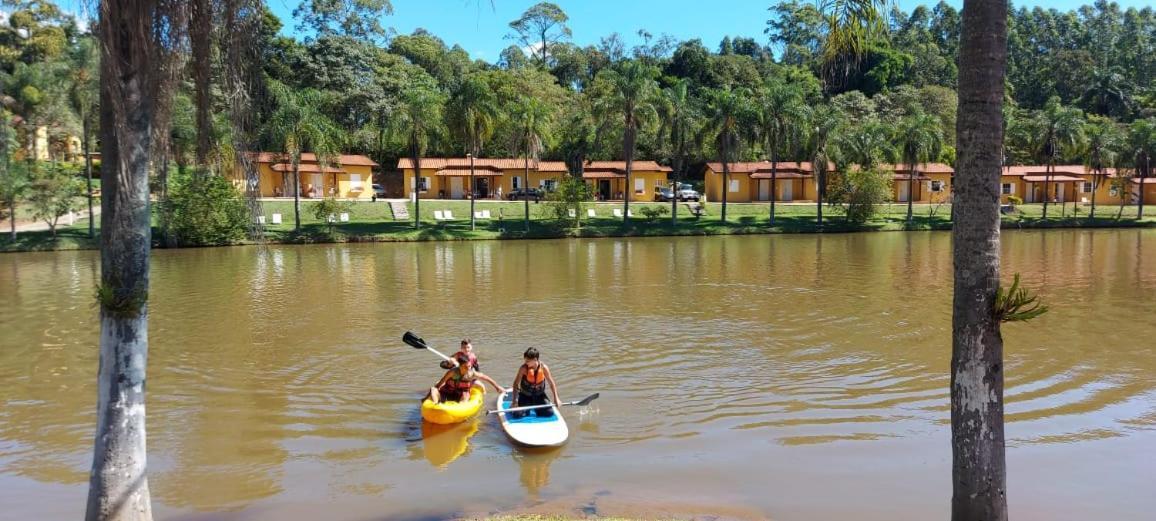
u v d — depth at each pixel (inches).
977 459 229.9
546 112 2007.9
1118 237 1881.2
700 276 1152.2
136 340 243.6
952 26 4515.3
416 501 346.6
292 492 357.7
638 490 356.8
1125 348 628.4
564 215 2003.0
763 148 2223.2
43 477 378.0
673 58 3782.0
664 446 415.8
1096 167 2309.3
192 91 253.1
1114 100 3663.9
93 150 2172.7
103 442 242.4
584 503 341.4
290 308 864.3
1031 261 1322.6
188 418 466.3
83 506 344.2
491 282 1093.8
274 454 406.9
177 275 1182.3
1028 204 2714.1
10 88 1697.8
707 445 416.5
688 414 470.9
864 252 1534.2
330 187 2406.5
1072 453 398.3
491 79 3034.0
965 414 231.0
